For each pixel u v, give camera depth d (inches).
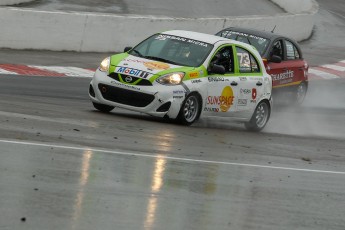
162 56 1075.3
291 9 2859.3
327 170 853.2
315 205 656.4
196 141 927.7
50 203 549.6
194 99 1048.2
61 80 1457.9
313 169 846.5
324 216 619.2
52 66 1610.5
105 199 580.4
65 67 1625.2
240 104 1125.1
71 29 1822.1
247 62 1154.0
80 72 1590.8
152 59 1067.3
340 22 2842.0
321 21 2797.7
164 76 1019.3
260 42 1421.0
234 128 1162.6
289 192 697.0
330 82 1921.8
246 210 605.3
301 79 1519.4
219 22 2126.0
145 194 612.4
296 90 1513.3
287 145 1025.5
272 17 2308.1
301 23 2484.0
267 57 1400.1
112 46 1903.3
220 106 1090.1
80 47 1847.9
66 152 733.3
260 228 556.1
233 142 973.8
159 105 1008.2
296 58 1512.1
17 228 482.9
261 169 798.5
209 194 642.8
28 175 623.2
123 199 587.8
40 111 1008.9
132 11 2425.0
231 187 683.4
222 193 653.3
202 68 1063.6
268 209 618.5
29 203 542.9
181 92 1020.5
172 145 868.0
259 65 1179.9
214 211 588.1
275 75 1427.2
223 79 1090.1
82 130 879.1
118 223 521.7
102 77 1040.8
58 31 1804.9
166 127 1008.9
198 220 555.5
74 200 566.3
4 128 821.2
